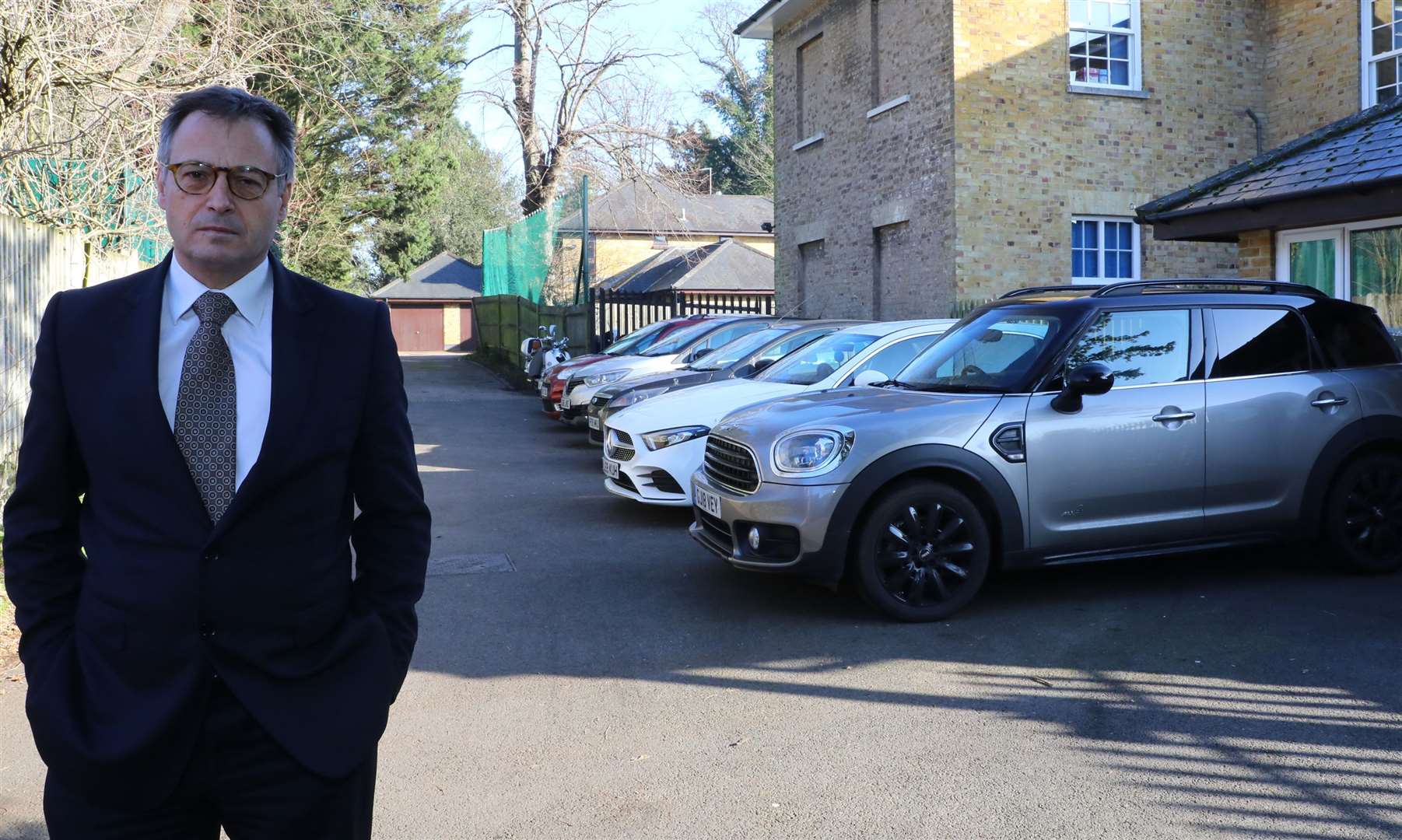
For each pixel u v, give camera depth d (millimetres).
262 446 2000
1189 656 5242
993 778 3949
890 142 16094
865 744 4293
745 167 57281
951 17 14414
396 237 42188
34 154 9945
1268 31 15727
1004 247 14688
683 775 4035
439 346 55219
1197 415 6199
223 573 1967
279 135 2125
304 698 2033
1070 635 5641
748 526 6137
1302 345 6543
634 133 31891
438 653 5578
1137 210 10531
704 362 11820
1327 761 4016
